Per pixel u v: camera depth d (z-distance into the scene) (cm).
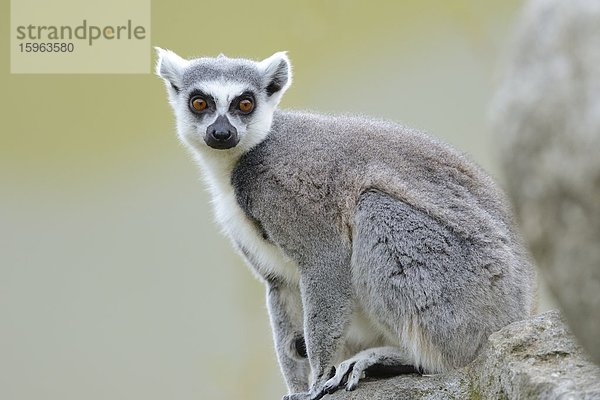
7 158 2294
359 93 2161
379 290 911
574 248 495
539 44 492
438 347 899
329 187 948
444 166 971
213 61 1120
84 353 2222
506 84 510
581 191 479
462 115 2109
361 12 2181
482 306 896
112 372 2197
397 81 2155
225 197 1028
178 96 1098
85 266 2281
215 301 2217
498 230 929
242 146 1002
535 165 496
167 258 2261
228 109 1039
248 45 2180
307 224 950
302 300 960
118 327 2242
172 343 2206
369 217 916
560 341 768
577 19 477
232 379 2106
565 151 481
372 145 976
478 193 964
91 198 2294
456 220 915
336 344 939
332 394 901
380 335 981
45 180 2305
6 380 2205
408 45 2172
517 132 500
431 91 2141
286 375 1051
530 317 869
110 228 2278
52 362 2228
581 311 508
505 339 788
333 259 941
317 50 2184
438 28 2166
